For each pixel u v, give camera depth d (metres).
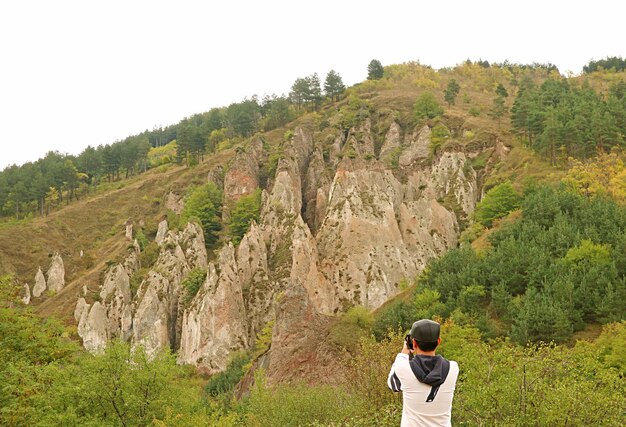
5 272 119.12
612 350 38.62
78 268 124.62
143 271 108.88
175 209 145.88
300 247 94.12
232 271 90.38
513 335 48.06
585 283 50.59
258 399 30.98
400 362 6.50
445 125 136.88
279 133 163.50
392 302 68.25
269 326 83.19
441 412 6.24
